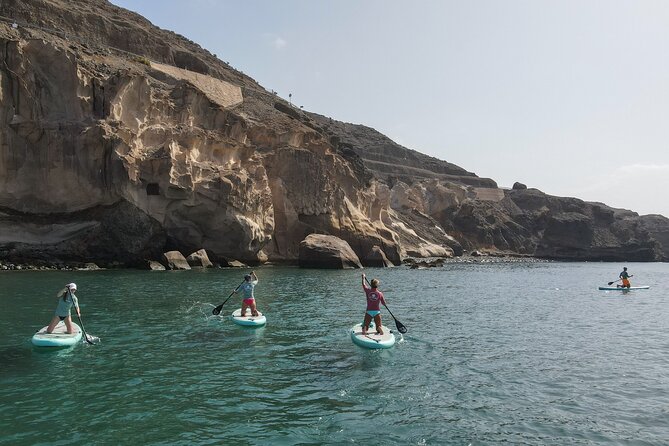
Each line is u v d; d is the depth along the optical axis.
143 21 81.31
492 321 21.53
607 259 125.06
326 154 62.84
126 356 13.30
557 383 12.27
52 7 60.06
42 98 38.47
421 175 145.38
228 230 44.97
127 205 39.38
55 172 37.97
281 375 12.13
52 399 9.93
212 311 20.02
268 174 55.44
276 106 78.19
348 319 20.17
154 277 32.94
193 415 9.36
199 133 45.41
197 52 85.62
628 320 22.91
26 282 27.77
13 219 37.31
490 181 156.62
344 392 11.02
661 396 11.39
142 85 42.59
